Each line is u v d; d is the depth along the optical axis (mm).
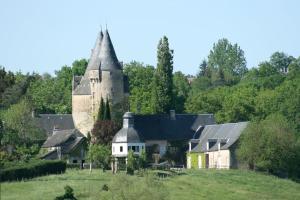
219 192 179875
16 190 160500
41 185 165875
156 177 179500
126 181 154500
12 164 180000
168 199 157000
